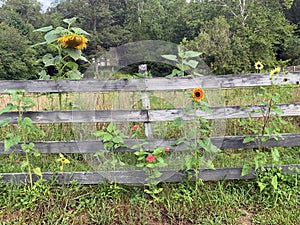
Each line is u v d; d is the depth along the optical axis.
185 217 2.65
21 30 34.81
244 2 25.95
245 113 3.03
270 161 3.18
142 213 2.68
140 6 35.47
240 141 3.02
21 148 2.95
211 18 27.78
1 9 38.12
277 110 2.88
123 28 36.00
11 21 35.12
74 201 2.78
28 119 2.65
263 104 3.03
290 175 3.03
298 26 30.67
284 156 3.33
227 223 2.60
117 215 2.67
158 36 30.52
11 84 2.84
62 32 3.16
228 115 3.02
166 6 38.78
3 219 2.57
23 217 2.59
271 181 2.90
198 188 2.96
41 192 2.82
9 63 25.42
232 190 2.97
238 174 3.03
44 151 2.95
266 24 25.14
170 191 2.90
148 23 31.84
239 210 2.73
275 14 26.72
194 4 30.16
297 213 2.68
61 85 2.89
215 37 21.52
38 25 37.47
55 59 3.26
